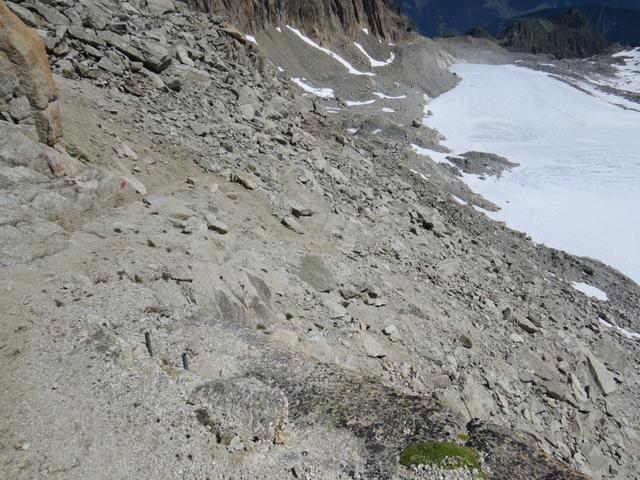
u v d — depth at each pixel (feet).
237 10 338.95
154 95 88.63
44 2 87.40
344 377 39.83
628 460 76.48
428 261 96.32
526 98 437.58
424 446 32.48
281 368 39.09
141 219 55.16
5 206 45.73
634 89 577.43
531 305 107.96
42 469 27.48
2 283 38.68
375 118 298.15
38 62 54.49
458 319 78.64
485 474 31.71
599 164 274.16
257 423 32.30
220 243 57.00
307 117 138.00
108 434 30.14
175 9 134.41
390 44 510.99
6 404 30.55
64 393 31.96
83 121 67.67
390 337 62.03
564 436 71.46
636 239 196.24
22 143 51.65
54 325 36.68
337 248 78.48
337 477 30.40
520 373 76.54
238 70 125.80
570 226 203.51
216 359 38.50
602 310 132.46
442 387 59.47
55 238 45.83
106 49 88.48
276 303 55.11
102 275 43.06
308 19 420.77
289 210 81.00
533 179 255.29
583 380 88.17
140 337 38.22
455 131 364.79
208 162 78.95
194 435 31.32
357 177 119.55
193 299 45.19
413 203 125.59
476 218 162.40
